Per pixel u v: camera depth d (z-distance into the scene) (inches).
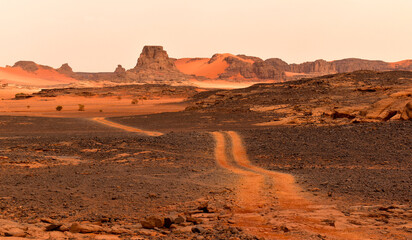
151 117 4008.4
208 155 1446.9
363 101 3841.0
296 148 1470.2
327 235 406.9
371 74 5684.1
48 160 1291.8
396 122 1785.2
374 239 388.2
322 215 510.0
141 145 1678.2
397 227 435.8
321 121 2610.7
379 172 951.6
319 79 5757.9
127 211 601.0
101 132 2738.7
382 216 502.3
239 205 605.9
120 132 2721.5
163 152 1489.9
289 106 4170.8
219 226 458.6
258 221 488.1
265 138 1768.0
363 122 2070.6
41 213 588.1
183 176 979.3
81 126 3245.6
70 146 1702.8
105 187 819.4
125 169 1111.6
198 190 775.1
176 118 3779.5
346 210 549.0
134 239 394.9
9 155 1393.9
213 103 5408.5
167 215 529.7
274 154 1396.4
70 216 567.2
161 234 425.1
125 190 780.0
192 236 409.4
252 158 1364.4
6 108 6668.3
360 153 1284.4
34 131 2839.6
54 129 2994.6
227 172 1064.2
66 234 412.5
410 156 1169.4
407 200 614.5
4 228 401.4
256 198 671.1
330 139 1585.9
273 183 845.8
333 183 810.8
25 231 406.0
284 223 459.2
